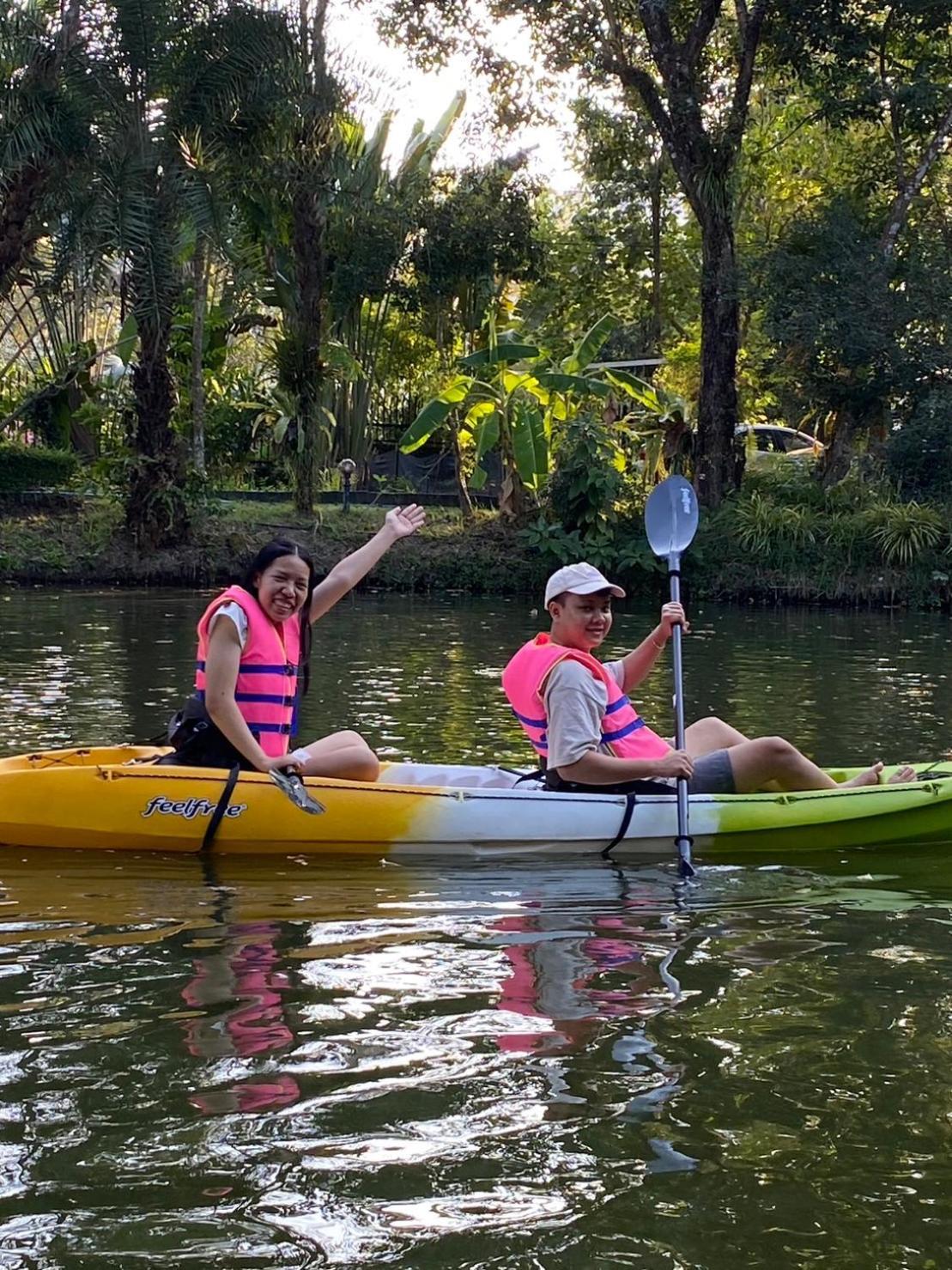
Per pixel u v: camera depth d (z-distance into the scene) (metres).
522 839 4.56
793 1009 3.06
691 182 17.70
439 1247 2.08
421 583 16.77
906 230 18.75
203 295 18.38
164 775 4.48
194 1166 2.31
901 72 18.45
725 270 17.80
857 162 19.56
